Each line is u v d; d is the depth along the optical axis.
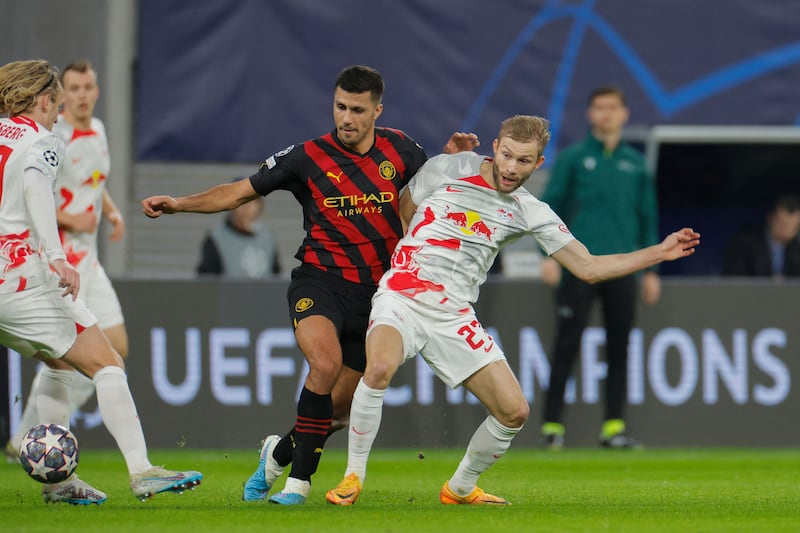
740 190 61.31
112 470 28.58
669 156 59.22
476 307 36.84
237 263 39.94
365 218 20.11
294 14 47.03
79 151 28.25
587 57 48.62
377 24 47.34
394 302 19.48
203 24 46.88
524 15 48.12
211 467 30.41
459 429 36.56
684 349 37.34
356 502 20.28
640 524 16.89
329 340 19.22
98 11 47.09
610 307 35.94
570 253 20.16
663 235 61.97
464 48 47.81
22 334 18.86
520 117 19.56
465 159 20.30
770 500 21.67
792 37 49.56
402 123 47.56
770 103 49.56
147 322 35.66
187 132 46.91
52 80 19.28
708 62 49.34
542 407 36.97
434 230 19.86
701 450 36.81
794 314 37.69
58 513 17.77
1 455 33.53
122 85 47.28
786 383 37.59
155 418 35.59
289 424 36.09
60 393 20.83
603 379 37.16
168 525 16.11
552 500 21.55
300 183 20.25
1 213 18.80
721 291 37.53
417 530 15.70
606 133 35.97
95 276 28.77
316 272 20.11
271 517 17.20
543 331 36.97
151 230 47.59
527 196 20.30
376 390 18.91
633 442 36.75
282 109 47.12
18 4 46.69
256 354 36.03
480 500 20.38
